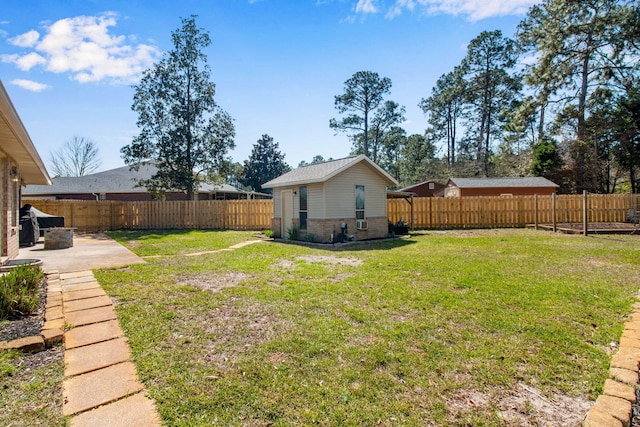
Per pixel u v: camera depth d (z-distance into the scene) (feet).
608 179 82.12
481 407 7.75
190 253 30.71
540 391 8.38
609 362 9.70
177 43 68.95
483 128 112.78
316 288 17.65
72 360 9.83
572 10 71.56
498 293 16.38
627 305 14.38
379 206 44.45
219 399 8.00
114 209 61.05
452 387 8.52
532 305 14.55
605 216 56.03
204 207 61.62
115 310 14.17
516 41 84.89
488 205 57.00
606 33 68.85
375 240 40.60
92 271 21.80
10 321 12.60
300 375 9.07
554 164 84.12
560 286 17.51
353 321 12.96
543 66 76.54
